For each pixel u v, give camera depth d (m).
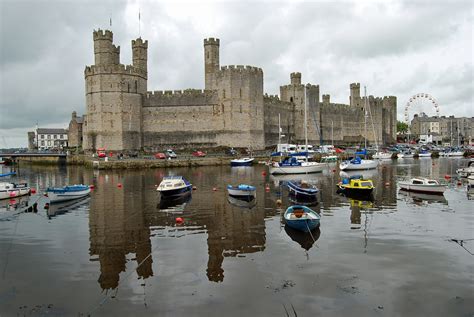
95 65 77.00
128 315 13.56
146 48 85.06
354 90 122.50
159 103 82.56
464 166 68.88
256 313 13.53
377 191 37.91
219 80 82.56
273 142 93.88
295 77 102.69
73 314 13.70
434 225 24.05
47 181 50.72
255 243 20.72
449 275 16.33
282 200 33.09
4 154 85.56
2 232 23.78
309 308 13.80
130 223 25.66
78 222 26.20
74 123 116.44
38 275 16.94
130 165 66.12
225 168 66.56
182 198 34.66
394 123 133.62
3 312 13.88
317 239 21.19
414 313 13.46
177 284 15.80
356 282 15.74
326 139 109.38
